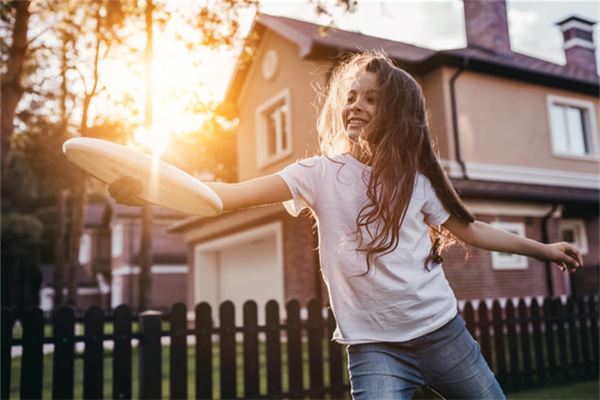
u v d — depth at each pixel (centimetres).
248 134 1477
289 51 1309
